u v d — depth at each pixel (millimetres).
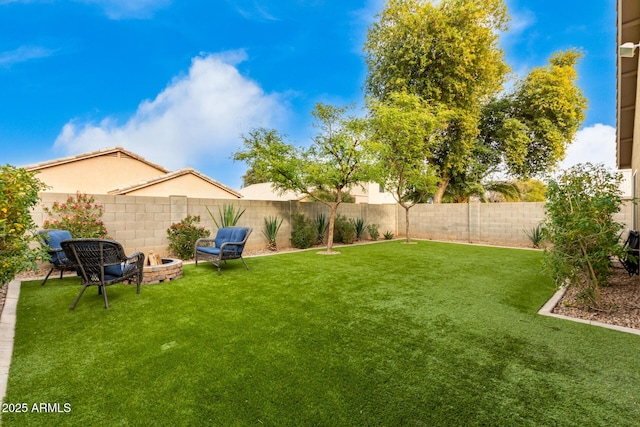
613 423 1814
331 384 2193
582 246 3781
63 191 11820
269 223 9773
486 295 4457
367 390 2125
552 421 1831
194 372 2340
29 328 3137
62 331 3072
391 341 2902
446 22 12266
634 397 2049
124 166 13703
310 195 9297
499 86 13961
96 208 6387
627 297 4281
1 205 3127
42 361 2486
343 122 8477
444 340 2926
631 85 6121
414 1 12789
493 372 2357
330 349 2730
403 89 11570
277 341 2885
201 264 6887
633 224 7629
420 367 2428
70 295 4273
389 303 4066
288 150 8555
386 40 13438
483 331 3145
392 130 9664
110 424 1804
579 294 3869
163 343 2822
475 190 15305
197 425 1796
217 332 3080
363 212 13352
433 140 11797
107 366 2418
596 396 2062
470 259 7707
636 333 3070
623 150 8281
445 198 17953
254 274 5832
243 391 2109
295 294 4465
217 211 8602
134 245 7031
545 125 13742
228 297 4293
